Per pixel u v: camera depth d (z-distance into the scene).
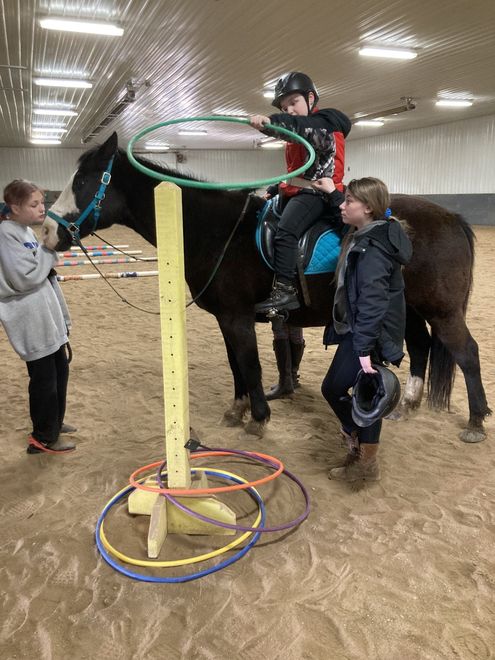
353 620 1.70
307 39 8.77
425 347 3.25
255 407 2.98
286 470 2.55
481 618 1.71
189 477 2.18
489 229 16.77
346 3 7.15
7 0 6.89
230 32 8.33
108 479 2.62
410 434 3.07
